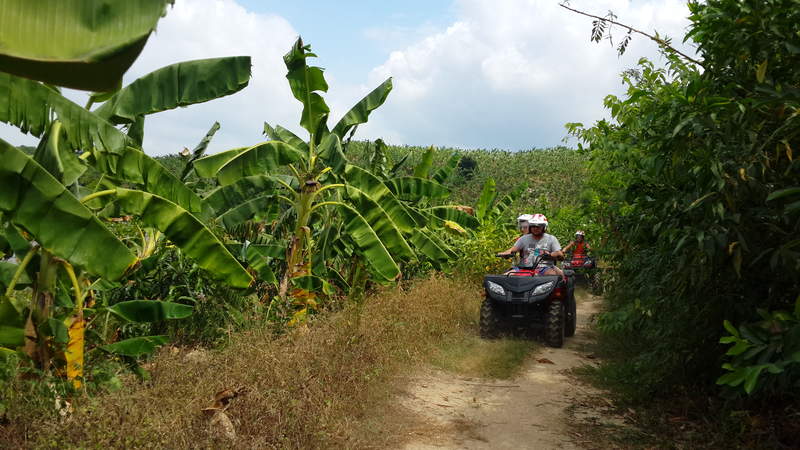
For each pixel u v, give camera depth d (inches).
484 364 249.8
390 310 278.5
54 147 145.6
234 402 147.3
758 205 143.9
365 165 386.0
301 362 179.9
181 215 168.7
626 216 238.7
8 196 133.2
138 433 121.0
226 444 130.7
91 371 158.9
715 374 187.8
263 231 329.4
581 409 197.8
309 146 279.1
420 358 242.8
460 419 183.0
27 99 145.9
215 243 173.6
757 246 147.9
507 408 197.3
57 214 137.6
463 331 312.3
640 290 212.8
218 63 180.5
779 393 161.6
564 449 161.2
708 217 144.8
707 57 146.5
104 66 67.4
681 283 166.7
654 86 215.3
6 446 116.6
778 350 100.7
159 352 184.5
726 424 164.4
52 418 125.7
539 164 2010.3
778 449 149.8
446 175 451.2
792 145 139.9
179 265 245.3
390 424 169.5
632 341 284.7
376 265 263.6
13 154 131.6
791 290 159.3
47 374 141.6
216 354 185.6
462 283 403.5
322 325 227.1
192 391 149.6
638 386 208.7
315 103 273.6
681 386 195.2
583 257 529.3
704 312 173.9
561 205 1371.8
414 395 203.2
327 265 326.3
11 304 147.2
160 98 176.1
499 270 445.4
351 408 171.8
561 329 309.3
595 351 297.3
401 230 295.4
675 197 161.5
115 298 229.6
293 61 266.1
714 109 139.5
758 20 130.9
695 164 151.7
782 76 138.5
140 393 140.3
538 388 225.1
